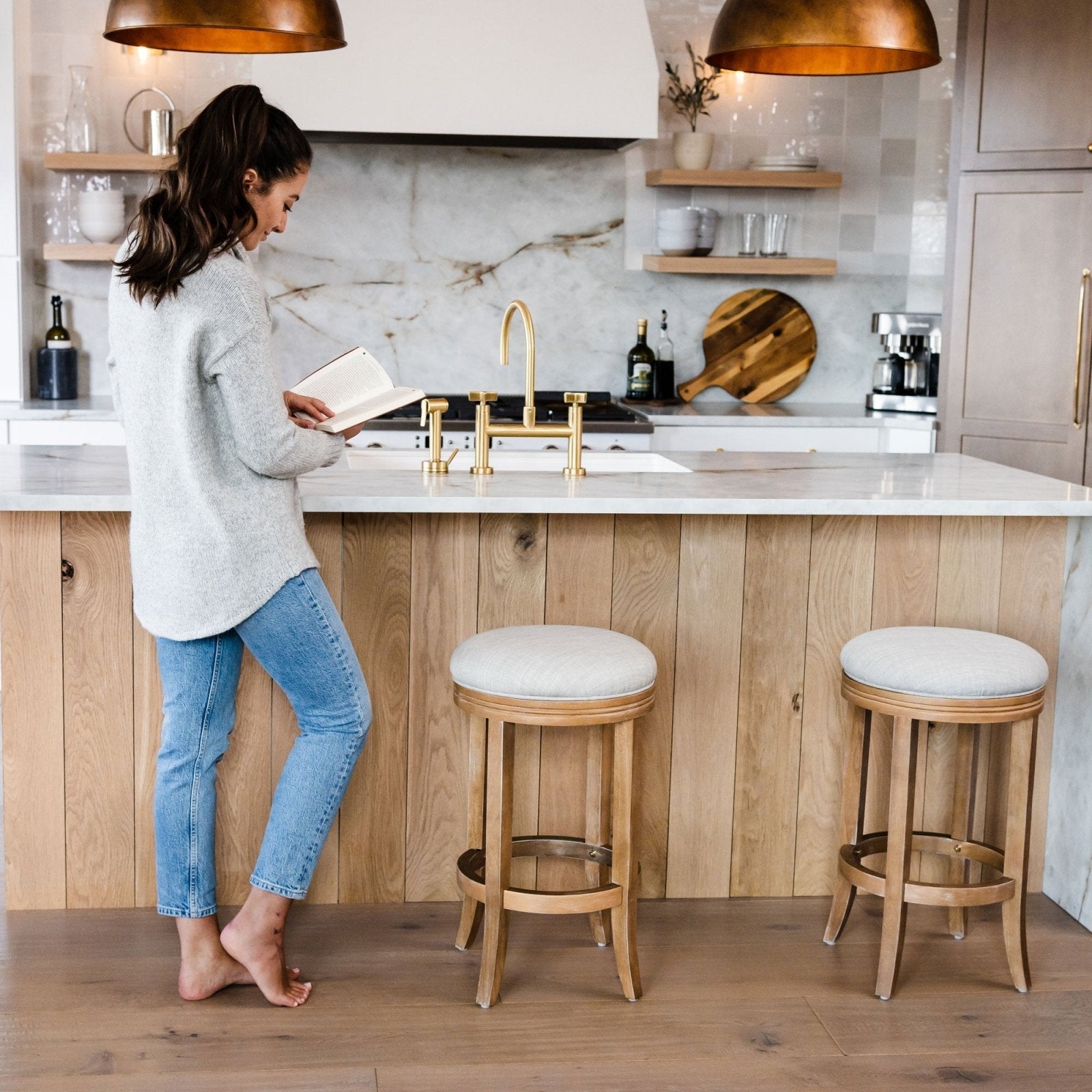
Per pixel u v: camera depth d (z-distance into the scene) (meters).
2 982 2.46
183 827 2.36
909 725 2.47
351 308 5.11
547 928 2.77
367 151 5.02
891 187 5.29
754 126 5.21
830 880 2.99
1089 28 4.37
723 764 2.92
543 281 5.19
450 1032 2.34
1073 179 4.46
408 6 4.43
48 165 4.63
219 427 2.19
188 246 2.09
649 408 4.98
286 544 2.23
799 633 2.90
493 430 2.93
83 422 4.53
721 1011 2.44
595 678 2.30
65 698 2.73
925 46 2.64
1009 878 2.54
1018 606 2.95
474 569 2.79
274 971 2.40
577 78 4.49
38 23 4.81
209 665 2.30
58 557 2.68
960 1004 2.49
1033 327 4.60
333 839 2.84
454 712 2.83
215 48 2.82
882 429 4.86
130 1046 2.26
